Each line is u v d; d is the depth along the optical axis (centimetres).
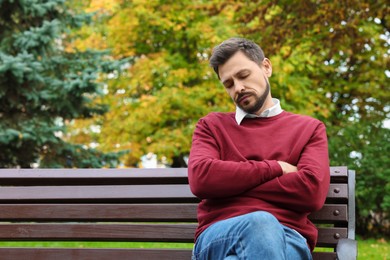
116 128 1224
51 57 958
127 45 1221
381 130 979
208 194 259
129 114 1225
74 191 297
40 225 295
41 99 930
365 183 949
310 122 277
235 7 970
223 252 241
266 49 933
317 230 273
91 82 922
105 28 1216
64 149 966
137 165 1298
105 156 1000
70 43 1160
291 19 891
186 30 1177
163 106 1166
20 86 901
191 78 1198
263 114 279
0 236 296
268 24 918
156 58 1212
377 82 1306
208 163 260
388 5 838
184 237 287
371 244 889
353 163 957
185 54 1241
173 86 1204
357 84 1307
